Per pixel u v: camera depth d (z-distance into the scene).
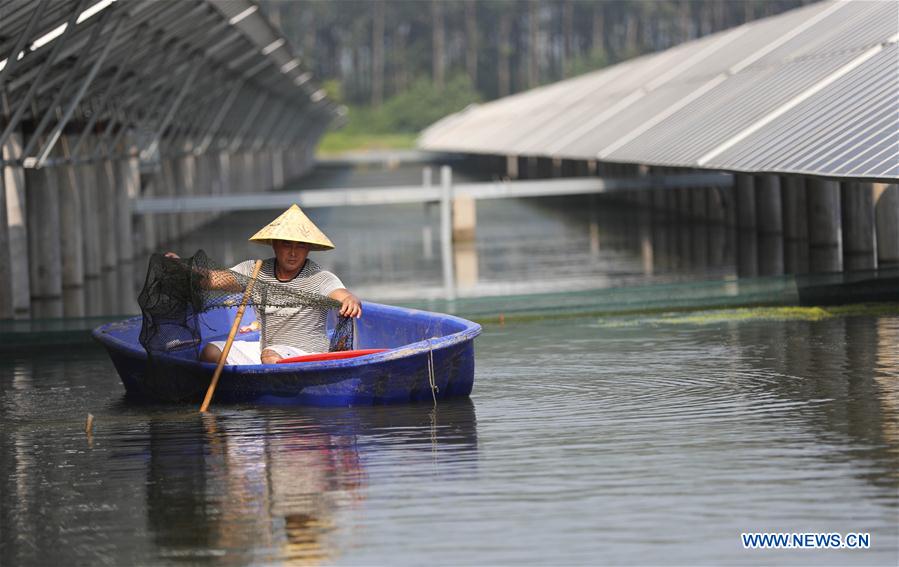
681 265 64.38
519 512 19.91
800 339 36.28
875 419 25.48
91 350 39.28
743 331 38.34
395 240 85.19
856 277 44.94
